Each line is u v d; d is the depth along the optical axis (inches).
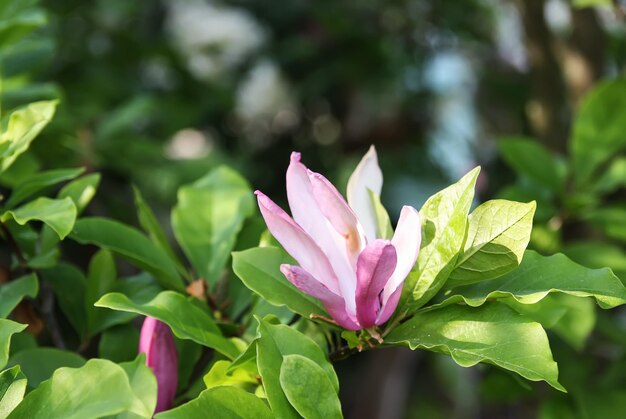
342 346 37.5
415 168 82.0
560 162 49.7
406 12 82.2
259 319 34.4
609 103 47.1
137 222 63.4
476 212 34.7
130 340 38.9
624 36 71.0
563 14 73.4
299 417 33.4
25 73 49.4
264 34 86.6
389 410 87.4
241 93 86.0
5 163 37.4
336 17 80.0
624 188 57.6
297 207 35.0
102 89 73.0
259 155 87.4
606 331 47.6
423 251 35.0
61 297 39.9
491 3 85.3
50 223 35.5
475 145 87.5
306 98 84.9
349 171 53.9
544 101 61.1
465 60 88.5
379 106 81.3
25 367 36.3
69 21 75.7
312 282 34.0
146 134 78.1
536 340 33.8
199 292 39.0
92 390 32.1
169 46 78.4
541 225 47.3
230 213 41.2
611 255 45.0
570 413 47.0
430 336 34.7
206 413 32.9
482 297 35.2
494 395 48.9
